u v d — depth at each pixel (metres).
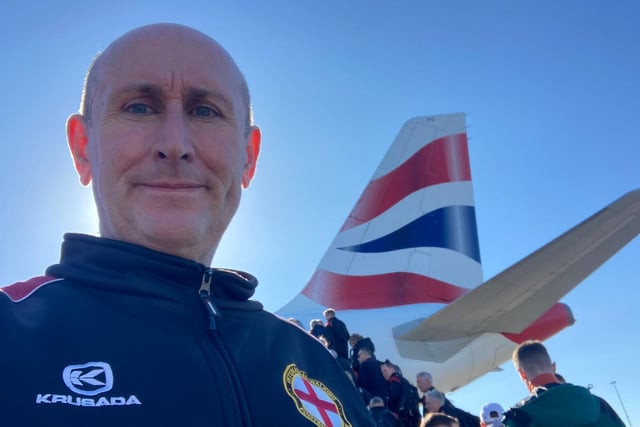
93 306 0.46
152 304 0.48
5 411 0.36
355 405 0.58
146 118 0.53
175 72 0.53
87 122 0.57
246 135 0.62
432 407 1.88
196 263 0.51
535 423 1.12
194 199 0.53
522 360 1.35
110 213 0.53
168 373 0.43
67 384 0.39
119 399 0.40
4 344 0.40
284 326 0.60
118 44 0.55
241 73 0.62
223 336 0.51
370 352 2.21
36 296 0.46
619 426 1.15
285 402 0.49
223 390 0.44
